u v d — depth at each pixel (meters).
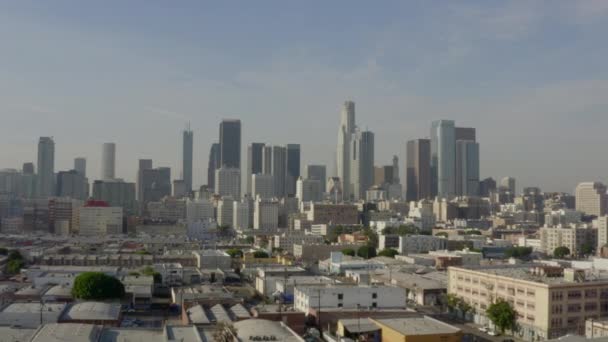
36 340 145.88
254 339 147.00
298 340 147.88
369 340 177.00
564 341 151.25
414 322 178.50
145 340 153.38
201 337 153.12
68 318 192.12
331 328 196.38
